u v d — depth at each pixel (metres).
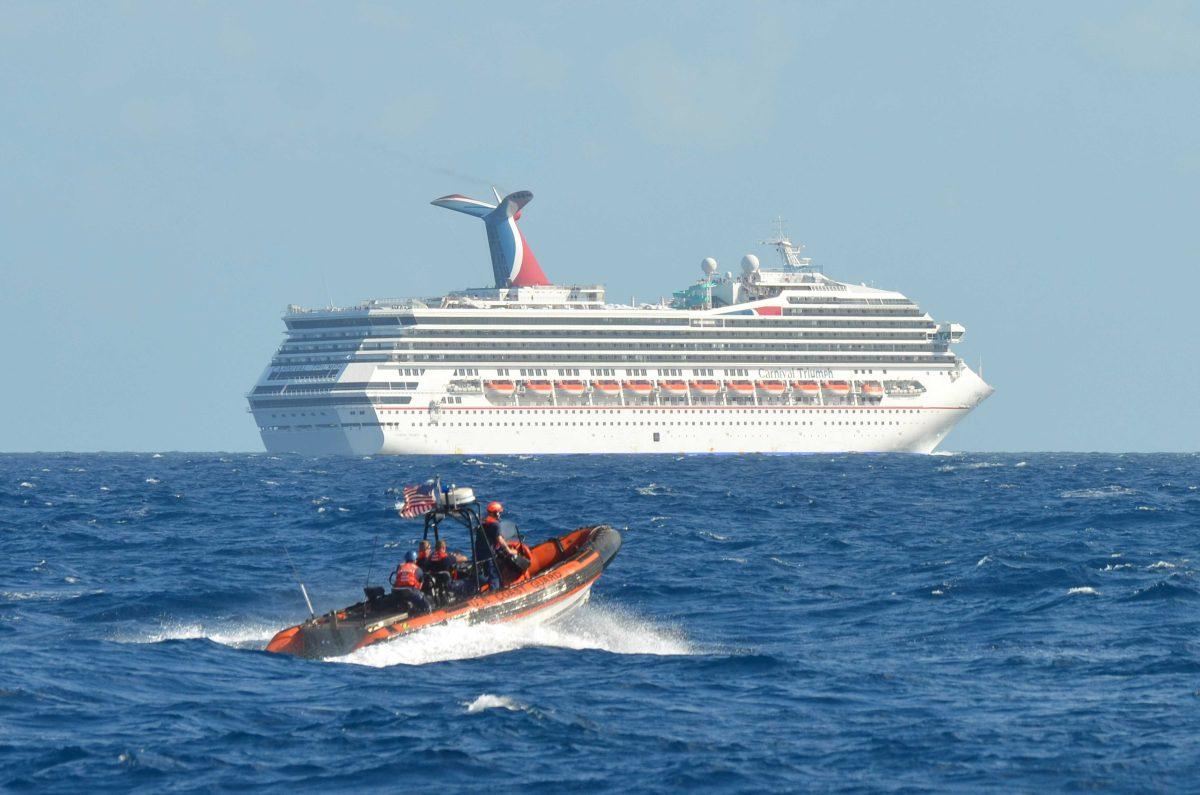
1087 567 99.81
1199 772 45.41
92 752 47.72
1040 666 63.84
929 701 56.44
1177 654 65.44
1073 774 45.34
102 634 74.81
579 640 71.56
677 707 55.38
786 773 45.78
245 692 57.69
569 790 44.06
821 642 73.06
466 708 54.16
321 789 44.19
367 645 65.25
